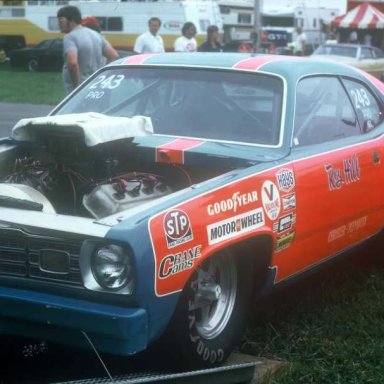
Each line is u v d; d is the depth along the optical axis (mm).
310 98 5629
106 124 4887
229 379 4371
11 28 43469
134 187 4664
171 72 5812
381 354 4867
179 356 4430
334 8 50125
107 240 3957
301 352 4922
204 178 5047
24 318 4141
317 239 5332
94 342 4047
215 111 5461
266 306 5660
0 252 4203
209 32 14234
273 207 4836
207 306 4594
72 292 4066
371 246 6457
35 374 4633
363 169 5809
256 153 5078
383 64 28984
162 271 4062
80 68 9859
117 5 40188
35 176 5004
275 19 48688
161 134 5375
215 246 4387
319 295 5934
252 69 5613
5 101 21344
